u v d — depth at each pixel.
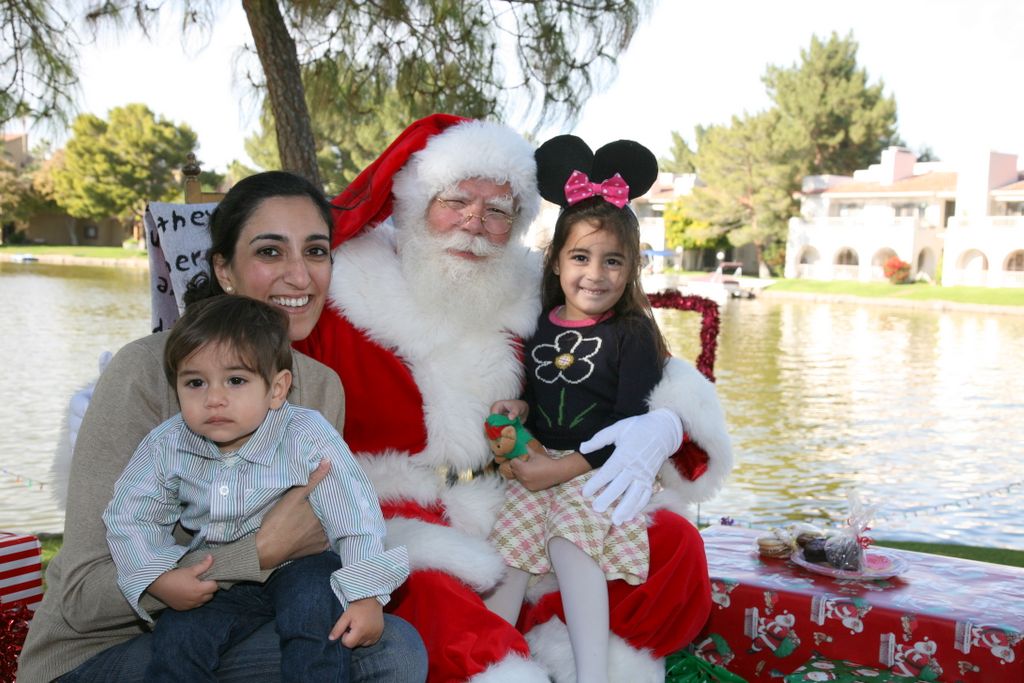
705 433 2.80
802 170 43.94
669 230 48.06
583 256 2.79
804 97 46.50
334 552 2.13
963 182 39.50
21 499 6.79
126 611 1.97
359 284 2.67
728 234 44.78
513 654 2.25
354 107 6.54
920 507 7.38
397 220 2.80
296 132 5.95
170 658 1.91
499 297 2.73
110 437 2.07
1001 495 7.82
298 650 1.91
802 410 12.49
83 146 52.88
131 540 1.93
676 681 2.76
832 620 2.83
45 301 26.23
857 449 9.92
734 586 2.99
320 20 6.07
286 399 2.20
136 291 30.58
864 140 47.41
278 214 2.31
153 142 53.25
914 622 2.71
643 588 2.57
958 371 17.00
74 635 2.03
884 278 40.28
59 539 5.57
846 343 21.31
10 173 54.62
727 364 17.27
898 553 3.35
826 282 40.16
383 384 2.66
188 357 1.94
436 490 2.69
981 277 37.31
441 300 2.66
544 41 6.00
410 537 2.46
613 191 2.82
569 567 2.56
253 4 5.76
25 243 60.91
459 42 6.14
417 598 2.38
